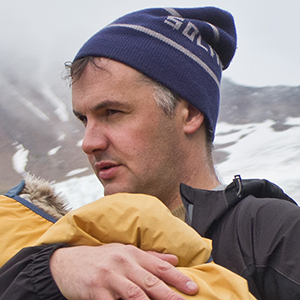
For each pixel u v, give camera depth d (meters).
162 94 1.33
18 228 1.36
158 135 1.32
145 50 1.33
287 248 1.00
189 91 1.37
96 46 1.35
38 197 1.50
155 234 0.92
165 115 1.33
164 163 1.33
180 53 1.38
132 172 1.30
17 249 1.31
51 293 0.89
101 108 1.31
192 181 1.38
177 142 1.36
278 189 1.32
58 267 0.91
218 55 1.58
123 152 1.29
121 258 0.85
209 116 1.43
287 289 0.96
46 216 1.44
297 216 1.05
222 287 0.86
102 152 1.31
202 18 1.55
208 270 0.89
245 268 1.03
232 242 1.10
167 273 0.83
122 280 0.81
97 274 0.84
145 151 1.30
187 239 0.92
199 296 0.81
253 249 1.05
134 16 1.44
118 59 1.31
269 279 1.00
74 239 0.98
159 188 1.33
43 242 1.00
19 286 0.91
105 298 0.81
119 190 1.30
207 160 1.45
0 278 0.95
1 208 1.40
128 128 1.30
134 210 0.95
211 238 1.16
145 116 1.31
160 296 0.78
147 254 0.87
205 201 1.20
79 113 1.38
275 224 1.06
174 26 1.40
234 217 1.14
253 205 1.13
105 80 1.31
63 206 1.56
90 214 0.96
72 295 0.86
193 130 1.39
